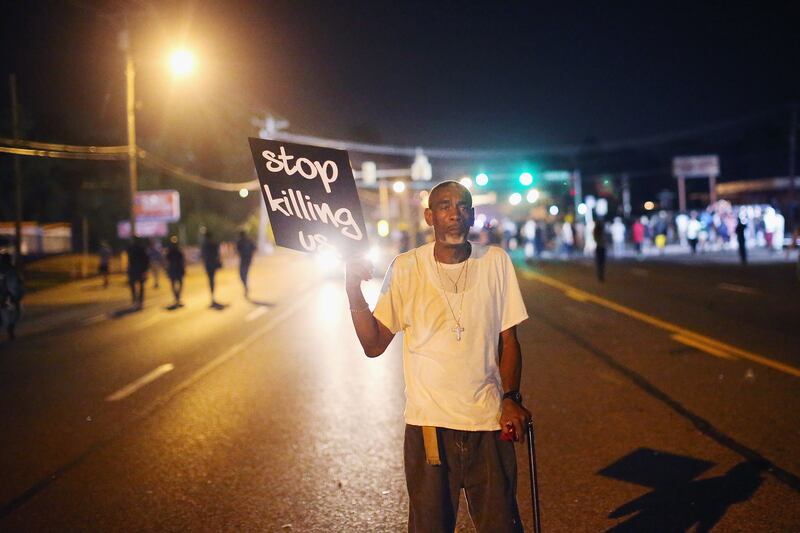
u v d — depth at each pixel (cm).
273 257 6394
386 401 921
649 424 756
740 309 1642
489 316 360
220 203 7125
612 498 562
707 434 713
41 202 5334
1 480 669
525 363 1117
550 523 520
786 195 5775
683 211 5616
